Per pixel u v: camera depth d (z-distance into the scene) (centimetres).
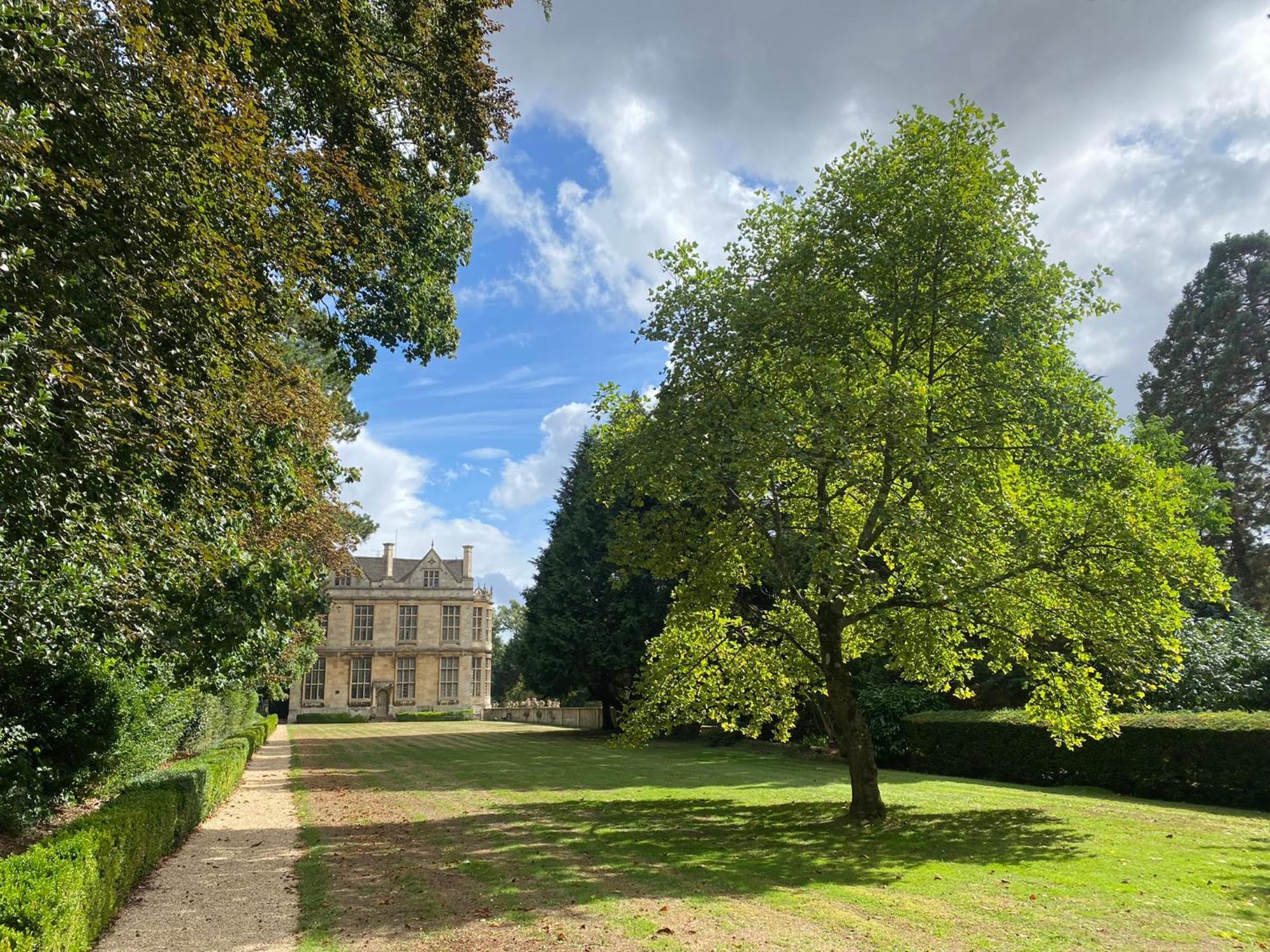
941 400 1034
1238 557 3150
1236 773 1206
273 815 1295
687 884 770
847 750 1140
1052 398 1040
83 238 590
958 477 962
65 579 576
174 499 686
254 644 748
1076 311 1088
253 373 804
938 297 1077
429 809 1331
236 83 712
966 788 1472
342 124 1088
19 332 451
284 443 900
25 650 614
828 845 953
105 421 552
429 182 1301
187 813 1038
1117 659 1056
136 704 1111
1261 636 1681
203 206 657
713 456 984
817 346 1080
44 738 987
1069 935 597
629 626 3020
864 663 2216
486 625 6694
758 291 1113
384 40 1098
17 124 473
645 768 1966
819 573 952
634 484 1137
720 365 1070
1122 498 1035
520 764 2142
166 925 666
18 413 471
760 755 2327
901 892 724
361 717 6006
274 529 1172
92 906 582
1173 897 697
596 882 788
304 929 650
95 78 601
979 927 620
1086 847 915
